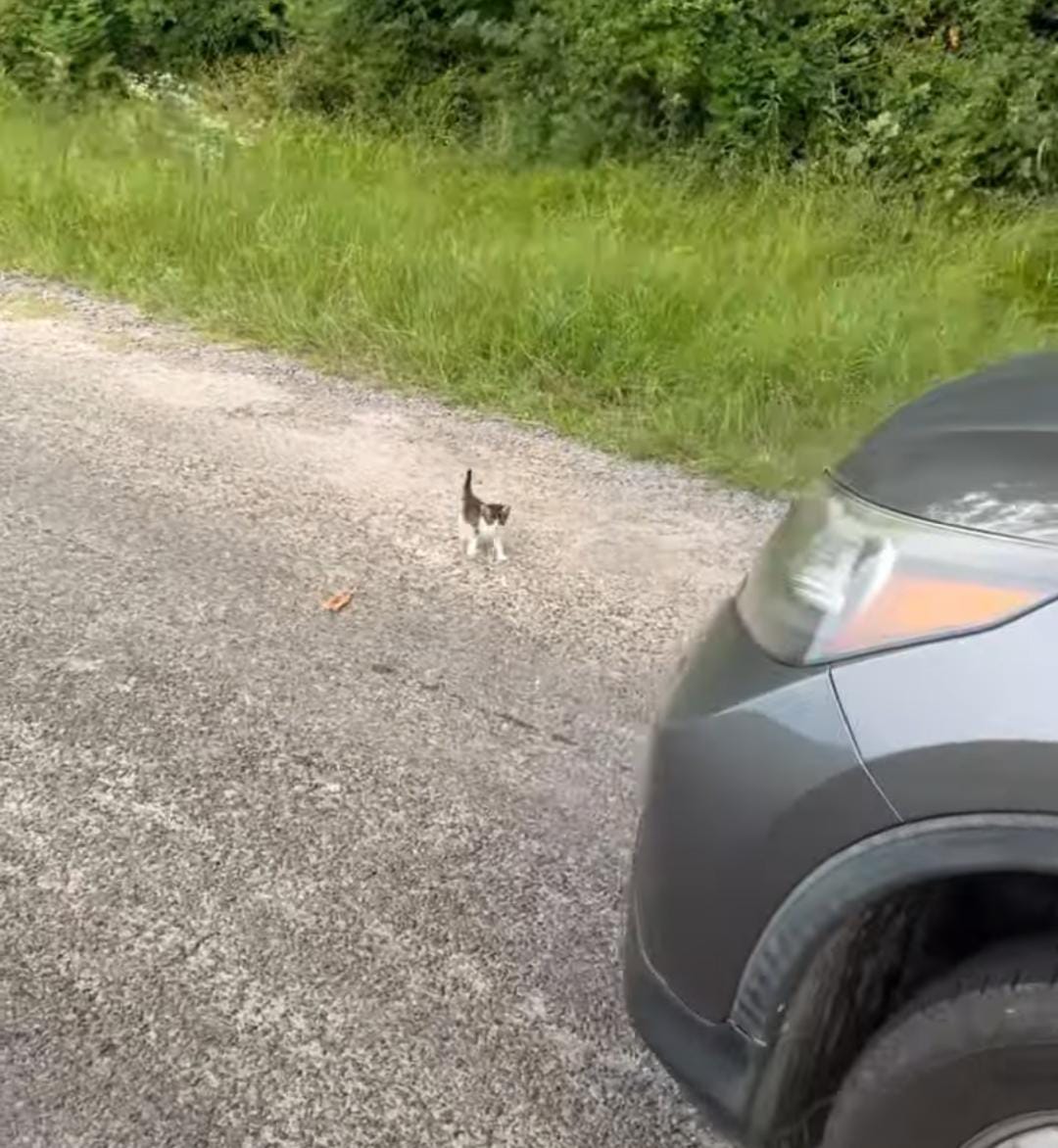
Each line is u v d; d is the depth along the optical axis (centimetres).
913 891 190
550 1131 255
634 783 359
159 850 328
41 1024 276
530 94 1159
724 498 542
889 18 1077
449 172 1055
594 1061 271
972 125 992
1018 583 186
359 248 781
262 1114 257
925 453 218
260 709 388
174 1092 261
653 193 987
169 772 358
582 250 789
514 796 352
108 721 379
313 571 471
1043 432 216
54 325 724
